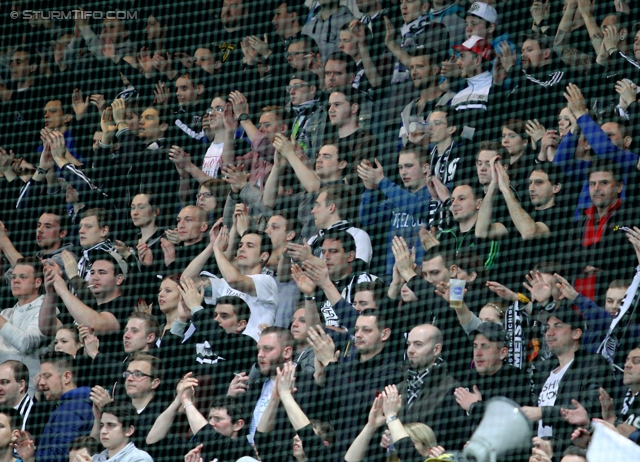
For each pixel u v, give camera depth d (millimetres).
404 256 29922
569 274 28859
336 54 35094
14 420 31250
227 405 28234
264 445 27781
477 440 25625
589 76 32406
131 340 31594
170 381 30359
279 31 37969
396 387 26953
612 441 24609
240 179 34344
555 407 25906
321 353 28484
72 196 36812
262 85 36875
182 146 37250
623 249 28859
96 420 30062
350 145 33375
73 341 32469
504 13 34656
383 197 31859
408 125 33906
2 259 36344
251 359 30281
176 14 38938
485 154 30953
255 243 32094
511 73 32938
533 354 27984
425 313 28594
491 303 28469
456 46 34000
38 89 39438
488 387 26734
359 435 26703
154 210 35719
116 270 33688
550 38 33438
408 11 36062
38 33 39906
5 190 37438
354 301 29703
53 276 33469
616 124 30719
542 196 30062
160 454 28812
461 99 33219
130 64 39000
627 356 26328
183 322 31547
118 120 37875
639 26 32656
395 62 35281
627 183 29656
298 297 31688
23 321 33969
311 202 32719
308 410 27953
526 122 32094
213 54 38125
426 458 25922
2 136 38969
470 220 30625
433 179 31719
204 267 33094
